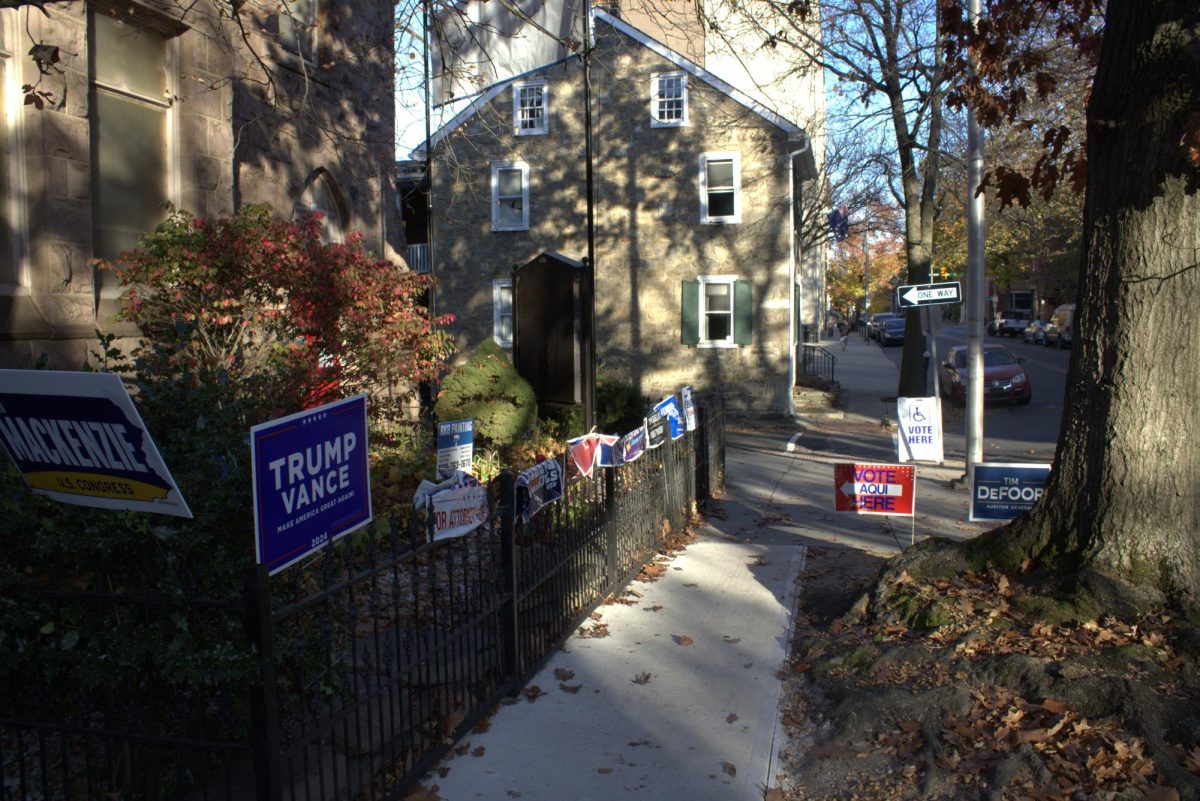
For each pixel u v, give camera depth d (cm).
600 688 565
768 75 2662
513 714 526
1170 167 566
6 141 730
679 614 709
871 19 1908
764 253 2325
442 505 480
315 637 424
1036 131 1834
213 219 872
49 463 347
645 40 2316
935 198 2473
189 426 400
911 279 2345
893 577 657
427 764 452
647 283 2373
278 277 798
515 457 1184
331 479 387
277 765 344
